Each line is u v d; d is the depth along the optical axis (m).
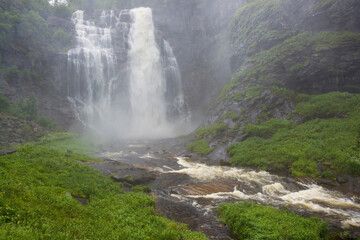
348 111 22.42
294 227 8.45
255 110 27.89
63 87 38.69
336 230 9.55
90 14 54.91
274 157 19.81
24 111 29.67
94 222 7.48
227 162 21.28
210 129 29.30
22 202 6.68
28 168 11.12
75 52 41.03
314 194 14.16
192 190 14.50
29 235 5.05
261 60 33.28
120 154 24.97
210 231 9.20
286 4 33.97
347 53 26.88
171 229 8.11
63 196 8.88
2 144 22.19
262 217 9.53
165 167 20.08
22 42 35.50
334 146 18.44
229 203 11.85
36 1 44.38
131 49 49.94
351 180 15.30
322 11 30.11
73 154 19.36
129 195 11.59
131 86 47.16
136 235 7.20
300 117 24.58
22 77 33.94
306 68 28.31
